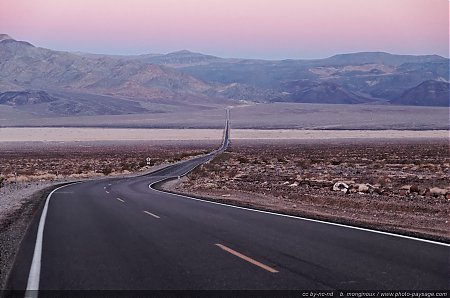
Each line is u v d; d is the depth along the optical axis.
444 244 21.98
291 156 145.88
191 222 30.75
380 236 24.34
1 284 16.72
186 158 166.12
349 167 96.88
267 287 15.64
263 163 116.19
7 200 51.06
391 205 38.16
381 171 83.38
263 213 34.94
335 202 41.84
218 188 62.22
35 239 25.50
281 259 19.56
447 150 162.62
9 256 21.56
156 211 37.28
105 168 118.81
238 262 19.16
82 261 19.95
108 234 26.70
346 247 21.77
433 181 61.44
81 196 53.09
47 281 16.95
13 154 184.38
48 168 119.25
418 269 17.58
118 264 19.28
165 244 23.31
